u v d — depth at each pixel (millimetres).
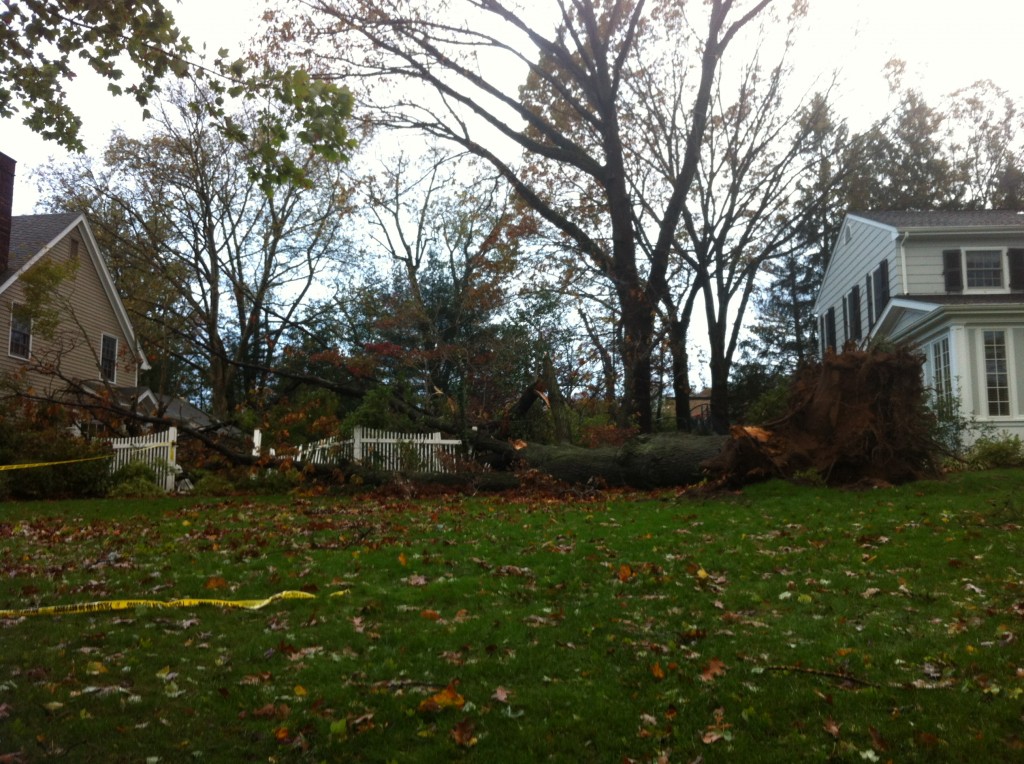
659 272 23000
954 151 42344
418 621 6453
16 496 17219
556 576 7723
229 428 22922
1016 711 4500
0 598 7285
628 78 26219
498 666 5438
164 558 8906
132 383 30594
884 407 12750
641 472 15211
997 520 9305
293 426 20484
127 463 18797
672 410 42031
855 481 12648
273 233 36281
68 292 26688
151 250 35812
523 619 6422
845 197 35250
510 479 16203
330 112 8625
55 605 7012
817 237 35906
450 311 30062
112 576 8070
